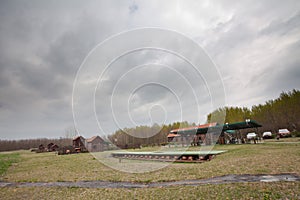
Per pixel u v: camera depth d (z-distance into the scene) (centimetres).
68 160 1191
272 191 328
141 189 420
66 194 425
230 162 674
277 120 2994
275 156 715
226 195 330
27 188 506
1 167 966
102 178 564
